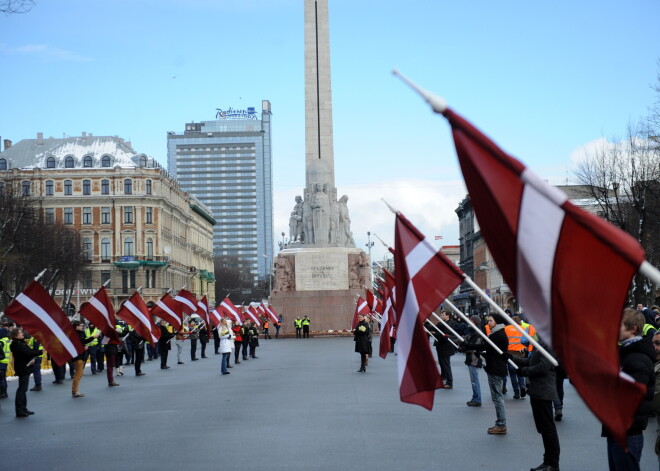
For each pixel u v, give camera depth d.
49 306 23.25
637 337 10.34
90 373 39.25
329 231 75.62
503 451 15.73
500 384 17.67
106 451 16.50
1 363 27.48
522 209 7.78
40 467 15.07
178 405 23.95
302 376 32.47
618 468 10.36
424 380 12.03
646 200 57.34
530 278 7.86
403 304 12.38
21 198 81.25
